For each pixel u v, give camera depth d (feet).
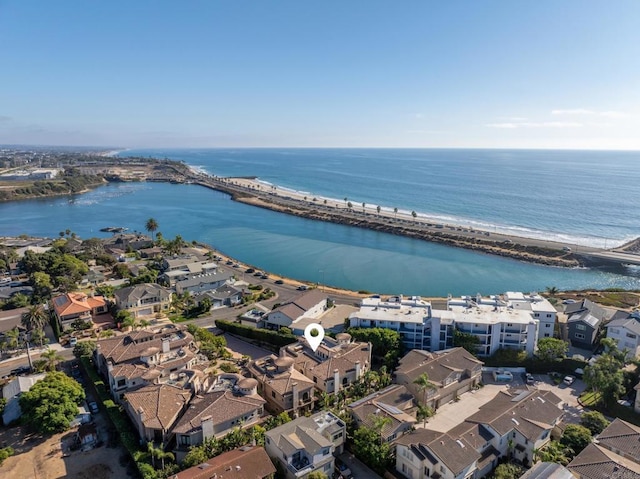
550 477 165.68
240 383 236.63
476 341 300.81
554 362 291.79
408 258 620.08
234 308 410.11
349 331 316.60
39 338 314.96
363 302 357.00
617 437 202.18
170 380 250.16
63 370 286.87
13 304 393.70
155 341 281.74
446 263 598.34
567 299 427.33
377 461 196.03
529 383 278.67
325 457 188.44
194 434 200.44
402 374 258.57
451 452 186.09
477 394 265.13
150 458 194.70
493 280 533.55
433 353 287.07
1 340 316.60
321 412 221.05
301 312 360.48
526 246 640.17
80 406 239.71
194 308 398.83
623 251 623.77
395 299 365.20
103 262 538.88
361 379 265.34
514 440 207.51
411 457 191.11
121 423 219.41
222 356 303.48
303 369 269.23
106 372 266.16
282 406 236.43
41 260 481.87
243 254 638.12
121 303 379.14
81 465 198.49
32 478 189.78
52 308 384.06
